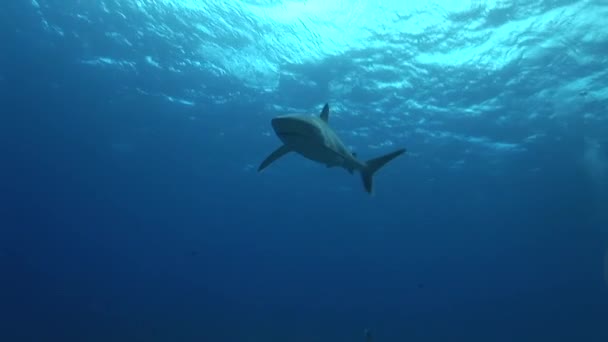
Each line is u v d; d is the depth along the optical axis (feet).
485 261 217.56
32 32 56.29
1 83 70.13
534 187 104.53
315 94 64.85
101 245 221.66
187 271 318.45
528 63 54.90
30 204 146.72
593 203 110.73
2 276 285.02
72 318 138.31
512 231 152.46
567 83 59.36
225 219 168.35
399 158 91.20
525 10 44.70
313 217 156.76
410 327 177.99
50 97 73.77
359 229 170.71
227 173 113.09
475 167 94.79
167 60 60.39
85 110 78.23
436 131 76.59
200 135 87.56
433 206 129.59
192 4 48.29
